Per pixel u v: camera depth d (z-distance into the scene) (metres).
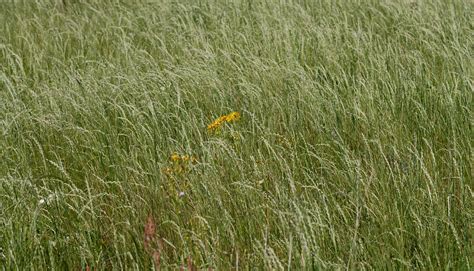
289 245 3.45
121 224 4.14
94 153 5.15
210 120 5.64
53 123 5.49
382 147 4.84
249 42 7.50
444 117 5.30
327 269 3.43
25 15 10.39
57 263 3.81
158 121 5.35
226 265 3.64
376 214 3.97
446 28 7.54
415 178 4.18
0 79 6.77
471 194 4.05
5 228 3.88
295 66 6.45
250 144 4.98
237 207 4.08
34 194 4.30
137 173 4.54
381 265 3.49
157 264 3.49
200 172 4.34
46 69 7.73
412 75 6.11
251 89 5.76
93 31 9.14
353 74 6.26
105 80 6.25
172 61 7.11
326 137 5.07
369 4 8.87
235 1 9.34
